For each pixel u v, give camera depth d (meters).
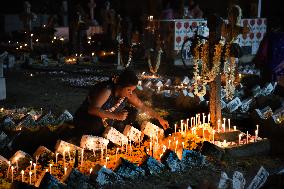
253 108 10.87
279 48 13.28
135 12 30.59
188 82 14.30
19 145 8.53
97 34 22.97
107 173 6.37
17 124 9.70
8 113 11.11
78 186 6.09
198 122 9.03
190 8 23.58
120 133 8.11
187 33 18.66
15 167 7.07
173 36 18.50
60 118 9.88
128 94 7.95
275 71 13.41
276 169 7.05
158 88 13.23
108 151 7.83
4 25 31.41
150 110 8.44
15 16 31.69
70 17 22.61
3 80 12.92
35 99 12.89
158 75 16.34
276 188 6.43
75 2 33.59
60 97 13.12
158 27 19.33
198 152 7.27
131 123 9.27
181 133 8.45
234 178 5.94
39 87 14.77
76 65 19.89
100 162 7.25
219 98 8.74
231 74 10.15
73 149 7.60
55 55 21.75
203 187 5.74
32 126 9.58
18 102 12.53
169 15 23.25
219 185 5.68
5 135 8.53
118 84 7.88
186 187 5.70
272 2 24.66
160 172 6.77
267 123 8.65
